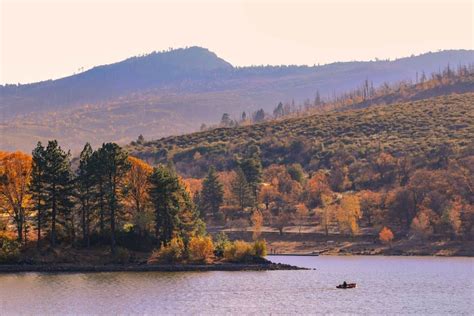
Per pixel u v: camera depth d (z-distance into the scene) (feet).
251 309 620.49
